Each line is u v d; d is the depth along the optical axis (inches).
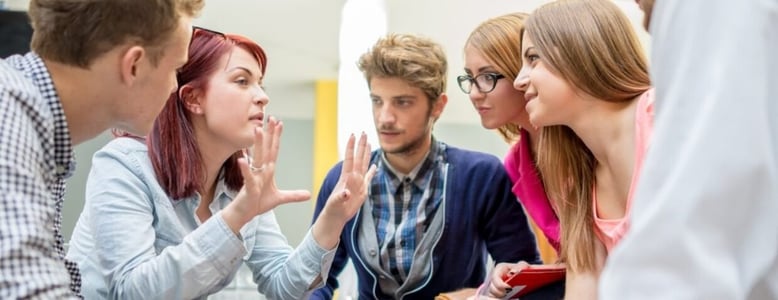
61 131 30.2
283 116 229.0
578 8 40.1
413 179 58.0
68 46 30.4
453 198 57.0
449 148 60.6
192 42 46.5
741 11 19.2
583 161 44.0
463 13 144.9
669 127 19.5
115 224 43.6
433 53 55.7
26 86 28.3
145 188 45.9
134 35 31.6
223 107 46.1
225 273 41.8
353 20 118.5
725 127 18.3
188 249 41.0
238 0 142.6
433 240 56.7
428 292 57.5
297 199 42.6
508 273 47.9
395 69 53.6
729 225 18.3
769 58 19.2
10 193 24.7
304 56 177.2
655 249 18.5
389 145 55.7
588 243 43.4
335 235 48.3
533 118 40.9
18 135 26.1
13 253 23.9
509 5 140.8
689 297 17.9
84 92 31.7
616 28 39.2
